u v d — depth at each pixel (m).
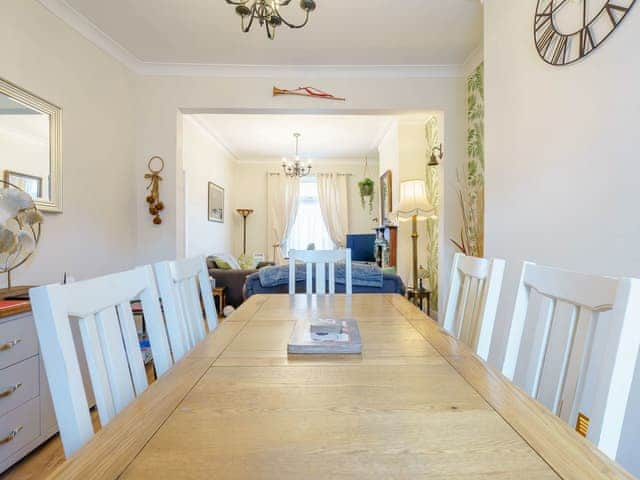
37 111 2.29
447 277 3.56
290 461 0.53
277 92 3.46
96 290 0.84
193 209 5.08
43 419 1.75
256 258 6.75
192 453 0.55
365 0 2.48
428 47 3.12
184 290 1.49
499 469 0.52
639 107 1.28
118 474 0.50
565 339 0.89
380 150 6.28
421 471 0.51
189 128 4.95
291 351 1.03
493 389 0.79
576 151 1.58
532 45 1.88
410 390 0.79
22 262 2.01
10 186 2.08
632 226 1.32
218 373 0.88
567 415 0.82
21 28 2.17
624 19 1.34
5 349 1.54
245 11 1.85
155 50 3.14
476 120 3.32
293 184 7.54
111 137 3.05
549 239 1.75
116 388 0.86
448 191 3.55
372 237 6.58
